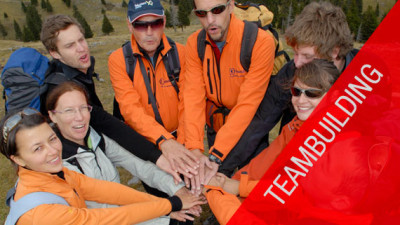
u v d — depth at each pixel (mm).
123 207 2252
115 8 123500
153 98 3422
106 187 2490
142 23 2986
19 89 2770
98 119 2881
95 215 2059
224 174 3057
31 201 1845
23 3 130125
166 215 2637
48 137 1902
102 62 21656
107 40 38781
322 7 2277
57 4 130125
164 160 2965
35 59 2904
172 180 2936
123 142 2918
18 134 1805
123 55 3309
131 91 3307
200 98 3334
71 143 2514
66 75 2979
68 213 1907
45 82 2854
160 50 3299
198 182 2836
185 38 39656
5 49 37000
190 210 2812
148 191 3688
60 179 2061
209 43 3078
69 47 2898
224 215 2432
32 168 1915
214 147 3021
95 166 2631
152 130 3137
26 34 98688
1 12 127812
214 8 2721
